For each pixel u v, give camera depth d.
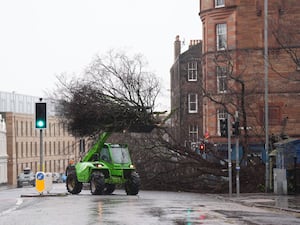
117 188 51.03
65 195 35.47
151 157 48.66
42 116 33.50
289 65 60.09
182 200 31.47
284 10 60.50
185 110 81.94
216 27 63.00
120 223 18.42
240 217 21.14
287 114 60.22
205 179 47.88
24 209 24.02
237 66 60.91
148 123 46.34
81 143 41.78
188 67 84.62
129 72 46.78
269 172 41.09
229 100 50.16
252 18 61.28
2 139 117.94
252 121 58.72
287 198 32.81
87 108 44.41
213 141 61.41
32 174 98.75
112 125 45.28
